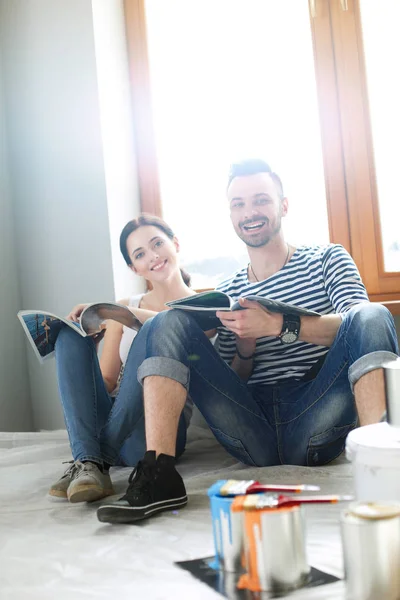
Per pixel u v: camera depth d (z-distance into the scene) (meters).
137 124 2.43
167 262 1.91
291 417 1.57
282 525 0.87
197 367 1.46
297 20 2.33
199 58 2.41
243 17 2.38
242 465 1.66
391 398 0.97
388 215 2.26
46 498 1.50
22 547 1.16
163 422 1.33
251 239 1.74
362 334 1.35
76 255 2.36
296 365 1.66
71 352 1.57
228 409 1.52
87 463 1.45
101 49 2.34
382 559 0.77
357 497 0.94
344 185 2.27
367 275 2.24
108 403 1.65
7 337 2.39
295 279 1.71
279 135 2.34
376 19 2.27
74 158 2.36
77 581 0.98
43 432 2.18
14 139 2.45
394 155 2.26
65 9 2.36
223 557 0.96
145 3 2.42
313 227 2.31
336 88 2.27
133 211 2.41
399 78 2.26
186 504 1.34
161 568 1.00
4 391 2.37
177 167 2.42
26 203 2.43
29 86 2.42
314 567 0.94
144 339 1.51
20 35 2.43
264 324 1.44
